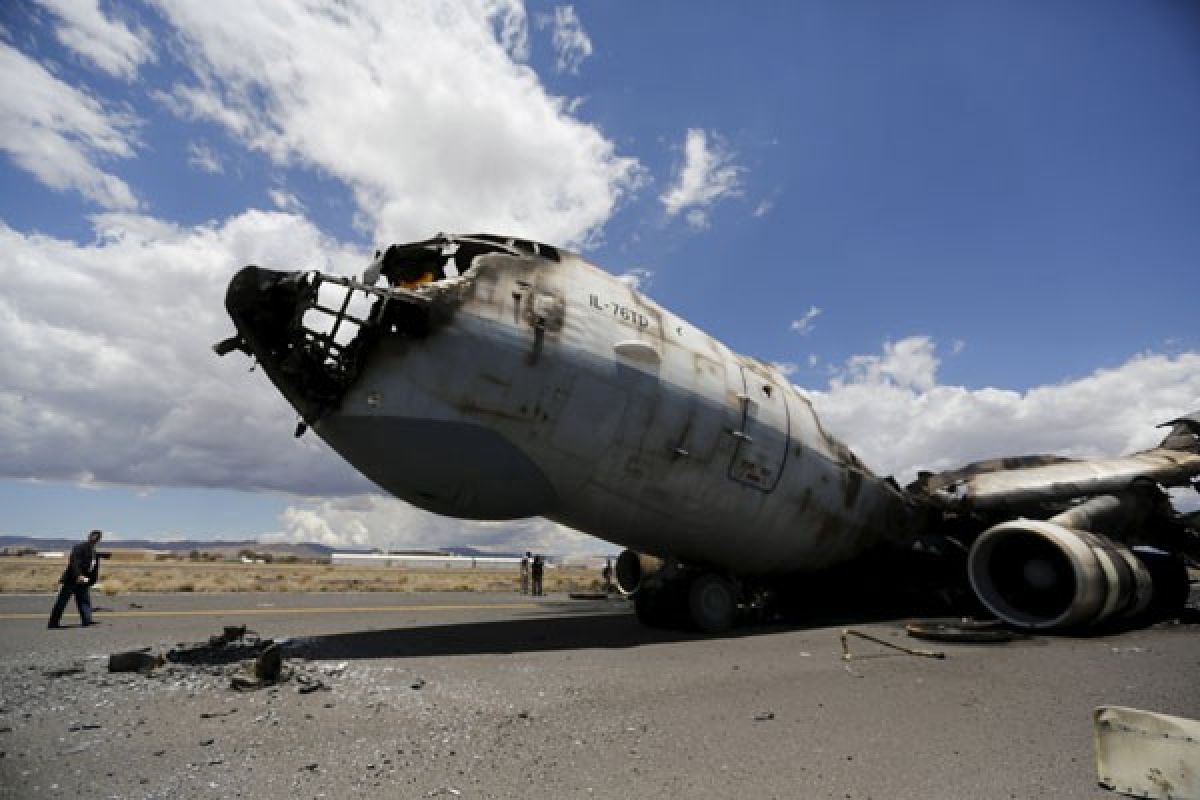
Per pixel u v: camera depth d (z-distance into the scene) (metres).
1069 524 12.25
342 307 8.73
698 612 11.30
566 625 12.30
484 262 9.82
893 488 15.78
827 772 4.19
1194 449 15.91
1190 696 6.36
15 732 4.91
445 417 9.12
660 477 10.74
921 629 10.66
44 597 18.17
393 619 13.37
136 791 3.78
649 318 11.16
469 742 4.75
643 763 4.34
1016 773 4.19
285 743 4.69
